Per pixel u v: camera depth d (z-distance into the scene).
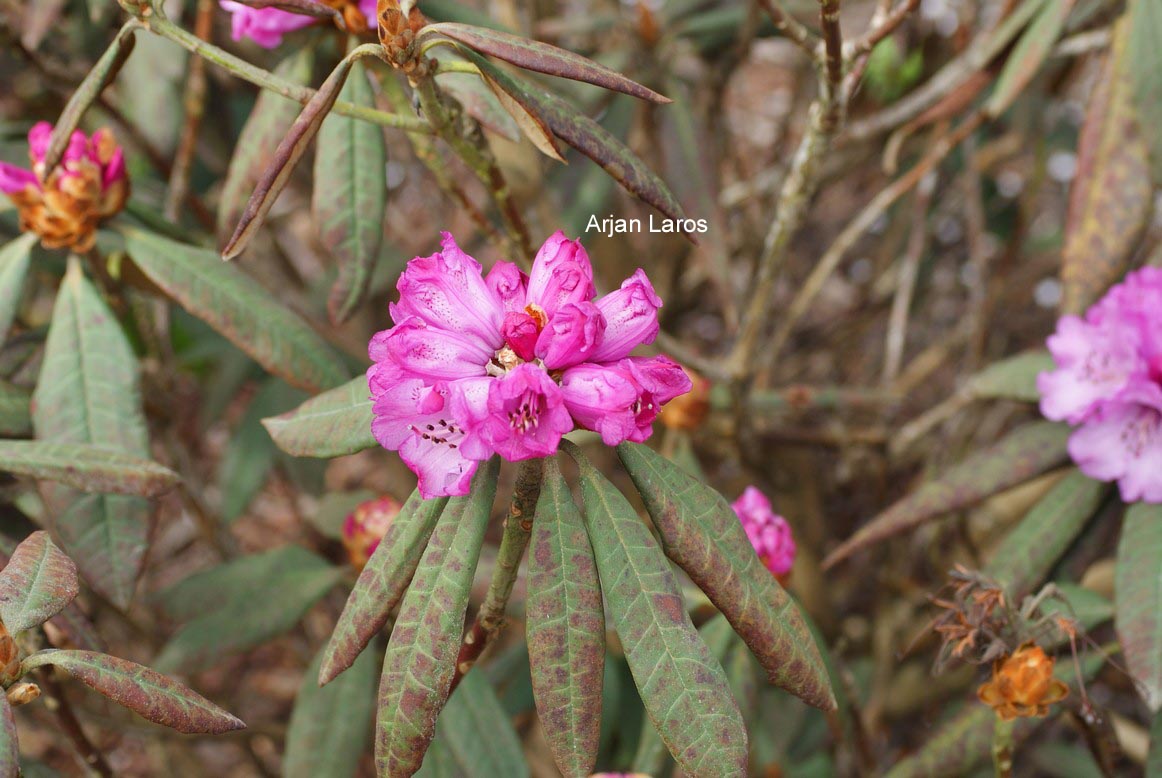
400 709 0.60
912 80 1.20
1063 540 0.80
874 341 1.58
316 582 0.88
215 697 1.17
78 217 0.77
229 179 0.81
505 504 1.32
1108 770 0.78
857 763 0.92
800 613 0.63
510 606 0.87
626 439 0.59
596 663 0.60
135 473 0.71
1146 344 0.75
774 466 1.19
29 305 1.15
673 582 0.61
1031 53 0.83
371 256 0.78
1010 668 0.68
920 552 1.33
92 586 0.75
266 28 0.75
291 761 0.82
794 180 0.84
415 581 0.61
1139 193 0.85
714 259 0.97
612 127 1.01
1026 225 1.21
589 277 0.59
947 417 1.11
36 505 0.91
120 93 1.00
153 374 0.96
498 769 0.81
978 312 1.18
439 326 0.60
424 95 0.65
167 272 0.78
